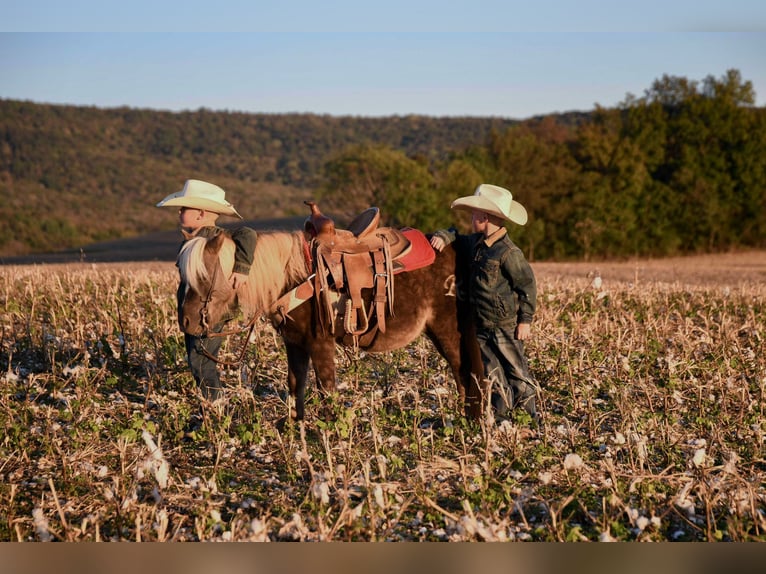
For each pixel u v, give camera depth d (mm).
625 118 126062
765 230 110438
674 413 12352
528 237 102500
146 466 9047
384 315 11070
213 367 11992
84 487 9609
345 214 93750
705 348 16250
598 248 104375
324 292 10664
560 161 110062
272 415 12227
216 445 10742
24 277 25031
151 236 135500
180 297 11227
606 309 20609
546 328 17516
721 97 114750
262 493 9539
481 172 106188
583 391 12844
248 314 11156
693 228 108438
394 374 14383
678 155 114688
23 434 10961
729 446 11039
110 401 13000
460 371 11719
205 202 11070
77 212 199875
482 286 11320
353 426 11273
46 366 14898
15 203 199500
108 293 21109
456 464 10000
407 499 9172
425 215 90250
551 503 9148
